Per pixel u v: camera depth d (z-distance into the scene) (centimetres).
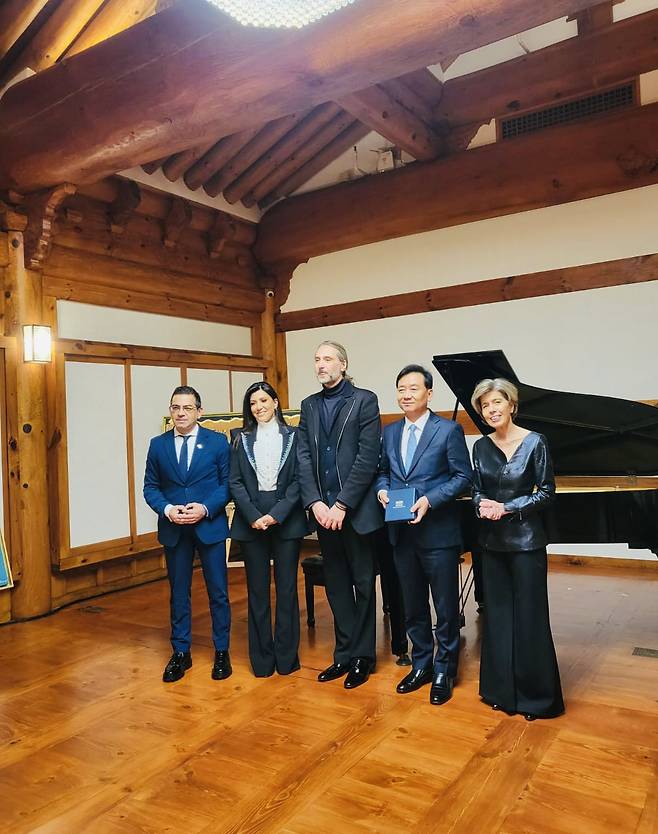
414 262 606
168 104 354
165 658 349
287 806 205
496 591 271
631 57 488
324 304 658
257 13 218
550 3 268
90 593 489
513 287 555
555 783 212
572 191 508
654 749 232
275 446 318
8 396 440
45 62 429
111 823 200
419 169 568
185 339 591
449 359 325
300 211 634
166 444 331
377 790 212
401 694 288
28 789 221
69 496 471
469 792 209
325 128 589
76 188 438
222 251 632
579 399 329
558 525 298
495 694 269
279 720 266
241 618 419
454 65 556
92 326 507
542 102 526
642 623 375
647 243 498
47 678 324
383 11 292
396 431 303
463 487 282
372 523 296
